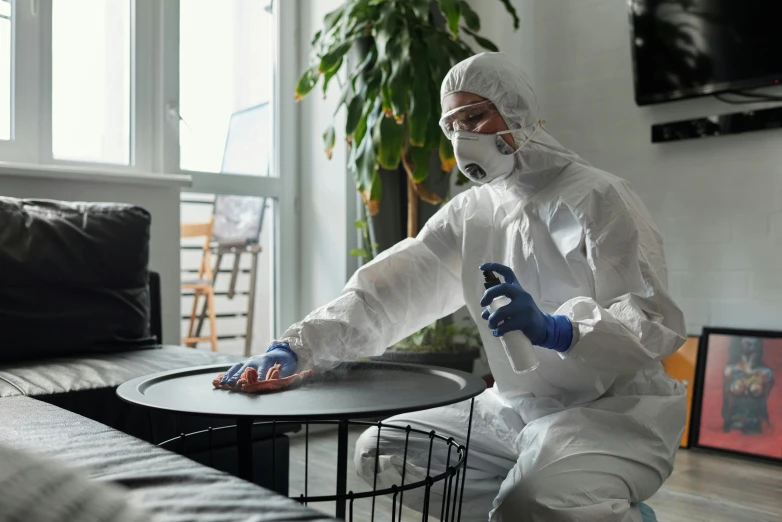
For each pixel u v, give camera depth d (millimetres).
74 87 2570
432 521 1841
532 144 1400
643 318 1213
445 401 944
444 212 1604
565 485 1157
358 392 1049
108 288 2047
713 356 2656
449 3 2543
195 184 2896
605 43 2975
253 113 3125
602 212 1302
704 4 2580
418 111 2510
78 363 1782
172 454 774
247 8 3100
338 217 3113
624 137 2932
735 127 2562
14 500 469
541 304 1430
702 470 2357
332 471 2328
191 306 3531
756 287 2594
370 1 2635
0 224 1899
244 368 1164
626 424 1269
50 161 2467
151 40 2717
